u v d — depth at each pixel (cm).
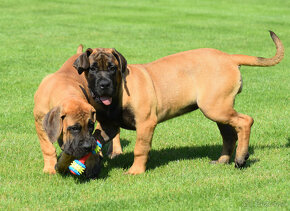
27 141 742
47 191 539
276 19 2527
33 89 1083
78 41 1778
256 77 1289
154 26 2209
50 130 509
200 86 634
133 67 621
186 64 637
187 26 2231
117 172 629
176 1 3222
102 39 1839
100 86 564
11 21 2173
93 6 2812
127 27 2156
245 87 1166
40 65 1353
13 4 2709
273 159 669
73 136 508
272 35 650
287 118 898
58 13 2494
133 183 573
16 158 663
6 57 1444
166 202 502
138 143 614
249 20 2473
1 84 1116
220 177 591
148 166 661
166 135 809
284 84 1202
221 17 2570
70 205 498
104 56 573
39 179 580
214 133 820
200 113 952
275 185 546
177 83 631
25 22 2162
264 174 598
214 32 2083
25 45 1656
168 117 646
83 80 636
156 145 761
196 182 570
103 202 503
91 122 518
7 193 530
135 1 3134
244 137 632
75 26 2123
